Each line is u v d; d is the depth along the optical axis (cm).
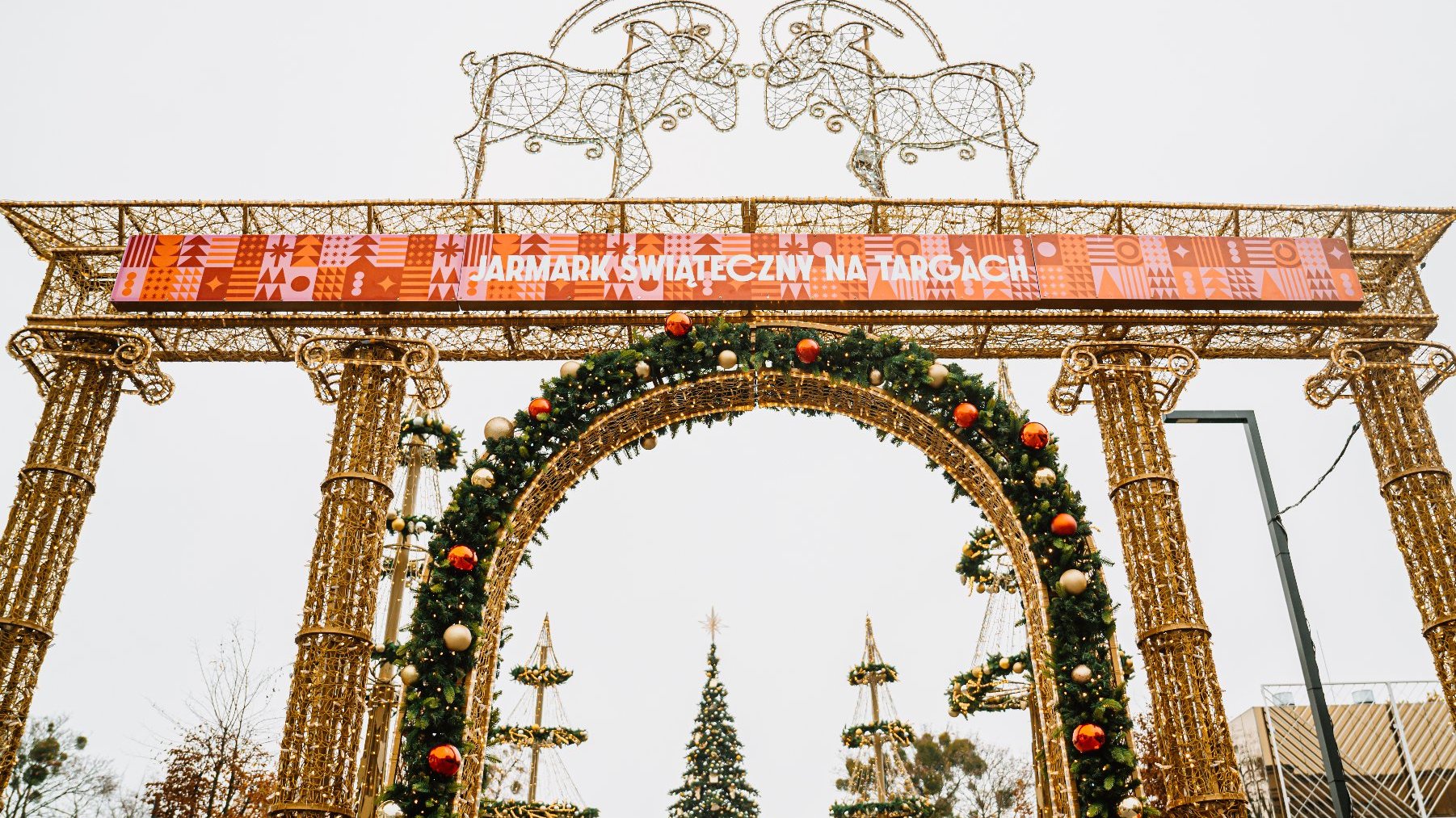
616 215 1204
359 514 1062
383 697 1228
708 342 1129
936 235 1191
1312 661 1031
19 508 1071
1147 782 2312
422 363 1134
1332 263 1203
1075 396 1209
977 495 1145
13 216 1148
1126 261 1188
